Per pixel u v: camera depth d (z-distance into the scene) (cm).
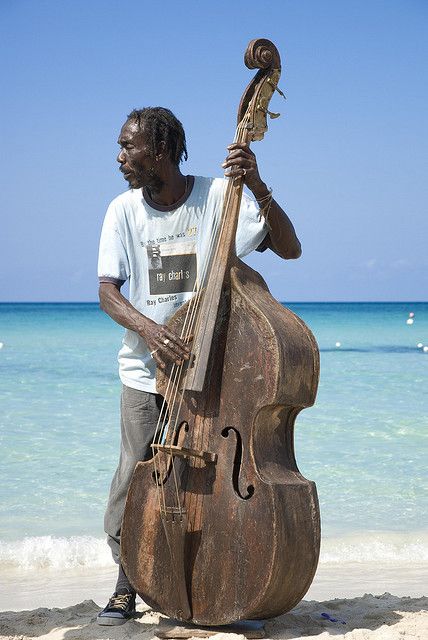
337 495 860
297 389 351
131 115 396
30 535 712
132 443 404
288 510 342
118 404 1477
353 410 1441
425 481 921
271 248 407
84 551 672
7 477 921
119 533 405
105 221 409
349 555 664
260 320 350
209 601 355
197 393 365
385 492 872
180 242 402
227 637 348
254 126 373
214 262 366
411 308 12706
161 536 370
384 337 4450
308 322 7138
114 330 4744
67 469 963
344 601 446
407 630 372
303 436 1187
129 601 402
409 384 1894
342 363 2536
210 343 355
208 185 404
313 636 358
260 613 348
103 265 405
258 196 380
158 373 378
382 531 730
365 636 358
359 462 1016
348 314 9688
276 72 375
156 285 405
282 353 343
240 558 346
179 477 365
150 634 371
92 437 1155
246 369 353
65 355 2636
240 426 353
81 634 381
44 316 7744
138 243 406
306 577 351
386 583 580
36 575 617
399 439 1164
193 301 375
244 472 349
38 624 407
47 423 1266
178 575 357
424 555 666
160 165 393
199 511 359
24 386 1752
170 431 370
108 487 884
